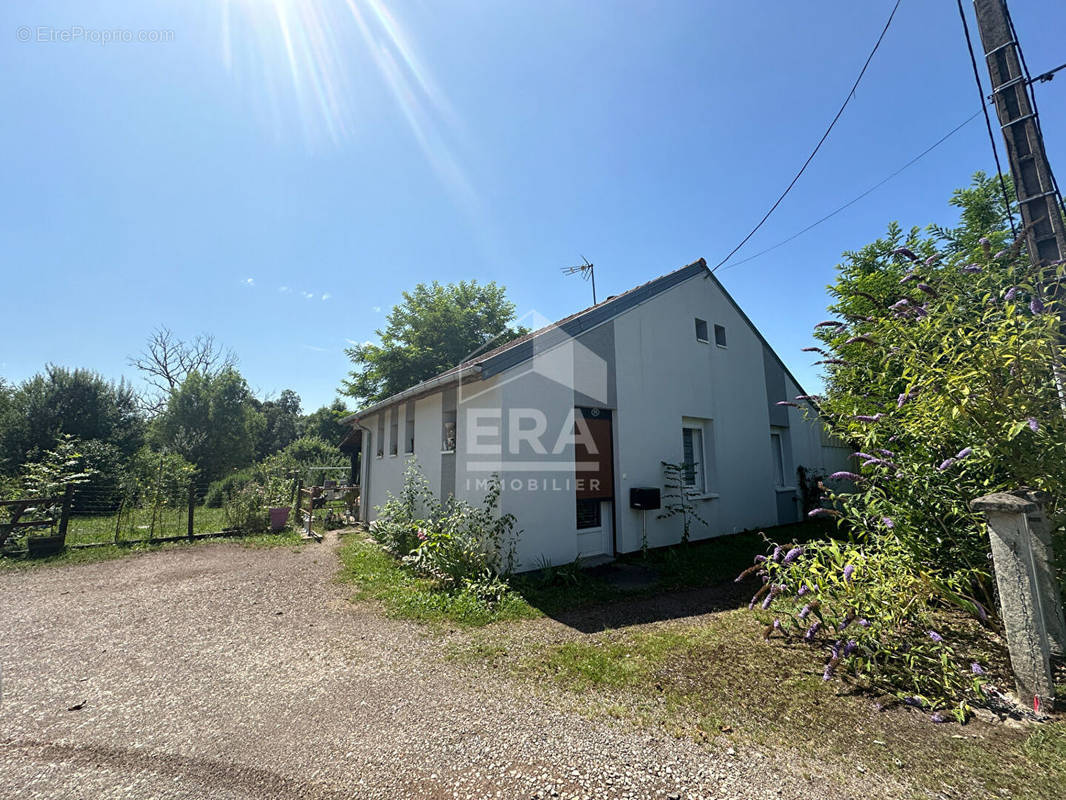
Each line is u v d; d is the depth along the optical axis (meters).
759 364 10.75
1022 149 3.92
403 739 2.48
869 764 2.22
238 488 14.55
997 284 3.72
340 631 4.30
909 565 3.44
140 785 2.12
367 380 24.20
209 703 2.93
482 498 6.32
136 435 20.61
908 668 3.02
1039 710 2.62
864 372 4.61
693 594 5.43
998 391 3.10
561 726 2.59
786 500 10.70
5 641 4.11
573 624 4.42
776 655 3.57
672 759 2.27
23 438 16.41
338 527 11.77
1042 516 3.18
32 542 8.17
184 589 5.90
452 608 4.88
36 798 2.04
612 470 7.52
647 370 8.19
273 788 2.09
